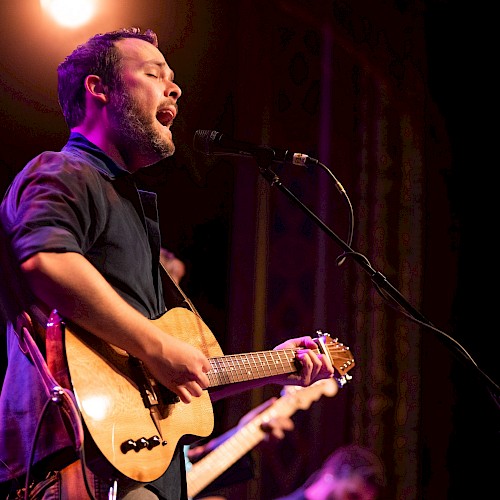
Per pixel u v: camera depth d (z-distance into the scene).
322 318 6.77
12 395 2.81
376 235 7.16
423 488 7.09
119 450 2.69
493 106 7.73
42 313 2.77
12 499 2.80
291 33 7.07
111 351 2.83
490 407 7.25
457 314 7.41
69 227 2.75
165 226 6.29
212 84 6.62
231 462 5.01
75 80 3.37
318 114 7.09
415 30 7.75
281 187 3.77
